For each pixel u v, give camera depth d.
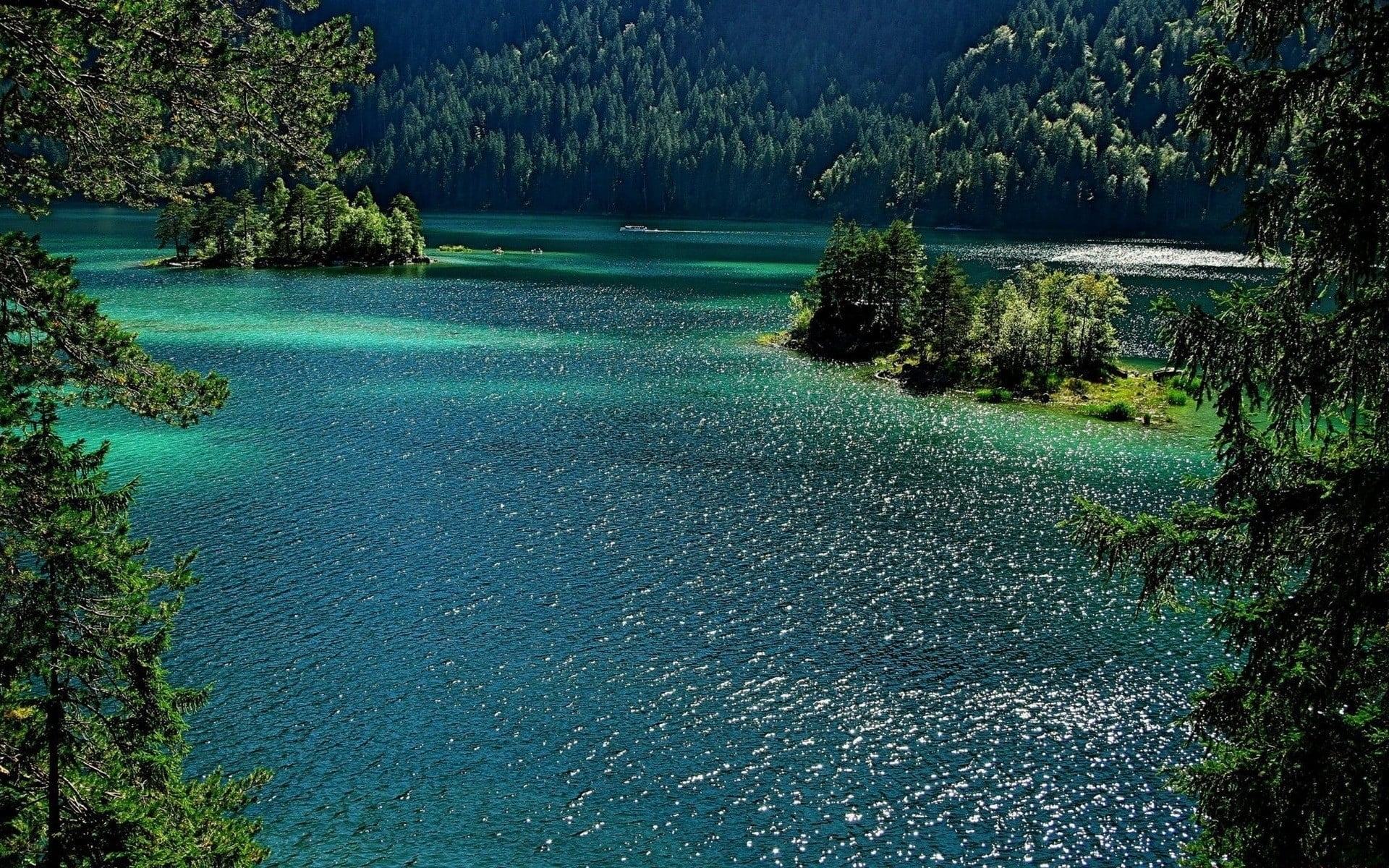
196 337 112.56
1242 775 16.22
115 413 77.38
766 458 70.69
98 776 15.92
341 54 15.29
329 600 45.75
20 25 13.06
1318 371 14.59
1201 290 154.12
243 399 84.50
